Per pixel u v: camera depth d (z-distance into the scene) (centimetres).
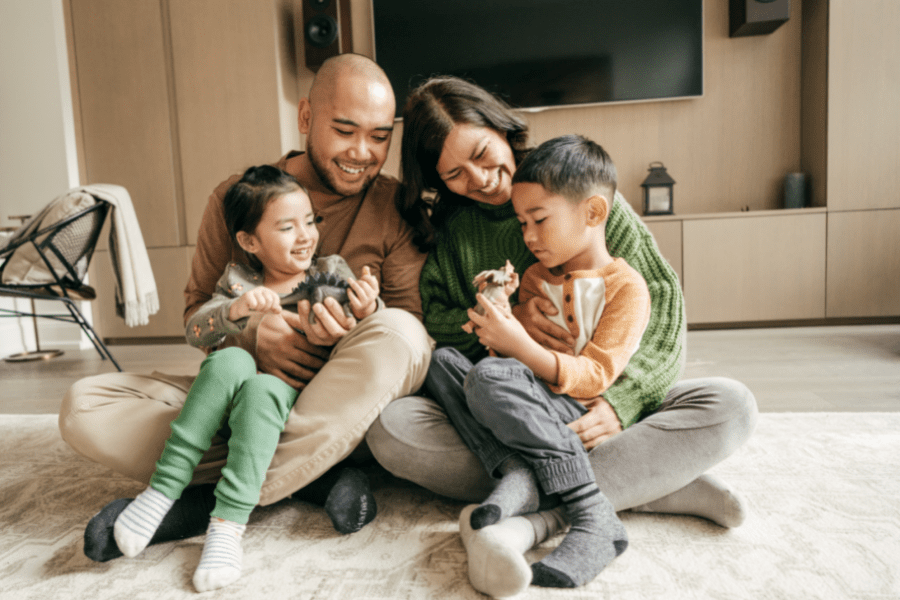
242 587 64
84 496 92
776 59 284
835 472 92
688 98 290
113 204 212
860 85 257
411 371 77
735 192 294
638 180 300
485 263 94
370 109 88
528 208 78
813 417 122
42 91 285
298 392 84
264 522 80
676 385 81
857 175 259
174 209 293
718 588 61
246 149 287
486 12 293
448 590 62
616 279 80
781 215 264
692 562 67
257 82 283
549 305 83
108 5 285
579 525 66
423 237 97
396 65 300
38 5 281
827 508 80
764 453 102
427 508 84
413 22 297
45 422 139
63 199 205
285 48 293
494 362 72
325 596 62
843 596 59
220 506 68
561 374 72
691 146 295
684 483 75
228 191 87
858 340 229
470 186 87
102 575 67
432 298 97
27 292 209
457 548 72
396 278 98
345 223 101
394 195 101
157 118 289
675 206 299
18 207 294
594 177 78
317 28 287
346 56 90
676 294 86
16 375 222
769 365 190
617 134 299
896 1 251
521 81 296
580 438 73
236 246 92
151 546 74
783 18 263
